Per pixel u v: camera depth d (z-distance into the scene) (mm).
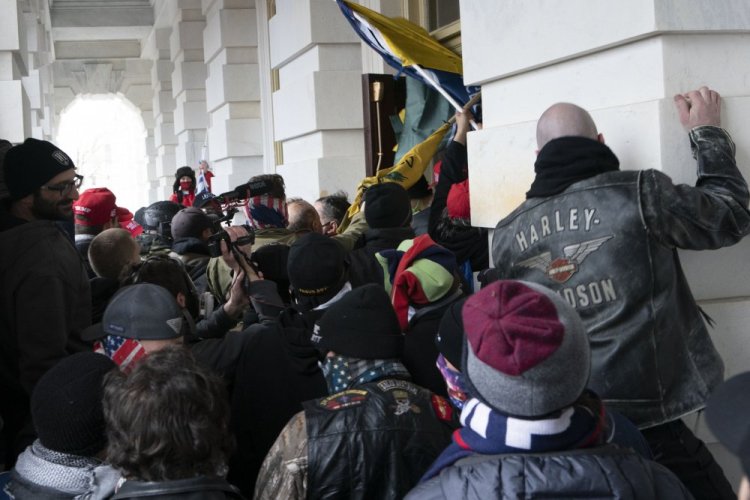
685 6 2926
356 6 4656
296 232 4520
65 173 3480
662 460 2523
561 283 2574
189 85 17578
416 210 5105
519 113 3740
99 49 29219
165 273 3244
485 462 1560
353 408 2162
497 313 1548
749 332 3055
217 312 3406
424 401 2219
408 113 5586
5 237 3283
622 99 3154
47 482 2041
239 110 12680
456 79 4723
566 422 1567
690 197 2531
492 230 3949
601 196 2537
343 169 8039
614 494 1516
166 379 1855
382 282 3539
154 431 1813
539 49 3500
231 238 3373
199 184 10797
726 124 2932
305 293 2934
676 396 2516
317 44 8047
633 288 2477
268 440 2672
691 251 2994
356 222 4629
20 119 6402
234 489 1921
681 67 2975
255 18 12555
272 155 11188
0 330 3303
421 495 1600
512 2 3652
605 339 2508
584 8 3238
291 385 2656
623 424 2027
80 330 3457
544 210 2631
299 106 8469
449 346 2148
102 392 2055
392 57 4824
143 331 2592
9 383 3352
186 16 17516
